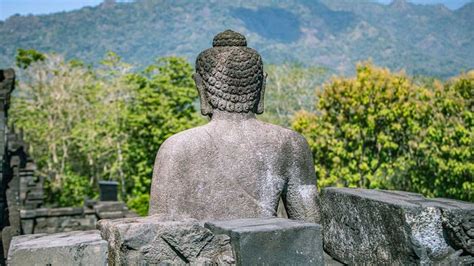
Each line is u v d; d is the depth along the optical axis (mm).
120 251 3562
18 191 20422
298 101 78125
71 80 47188
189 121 36562
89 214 21922
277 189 4672
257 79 4887
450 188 29672
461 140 29047
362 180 30828
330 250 4508
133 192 38062
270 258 3500
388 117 30234
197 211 4469
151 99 35594
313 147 30781
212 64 4820
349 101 30625
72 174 41281
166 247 3604
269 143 4719
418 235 3561
